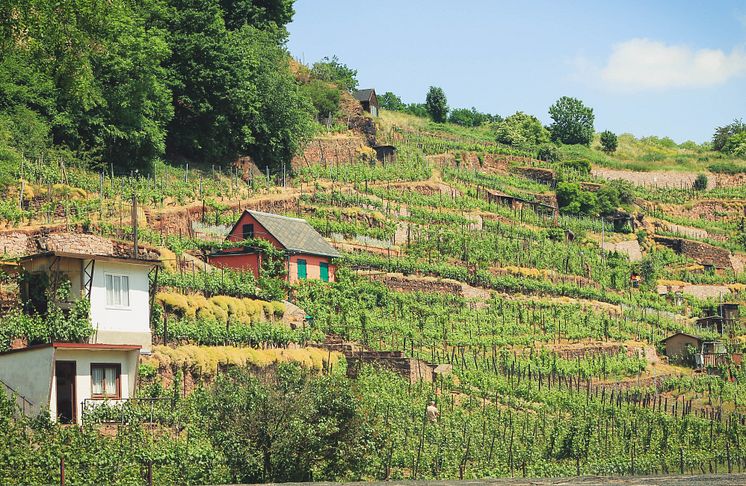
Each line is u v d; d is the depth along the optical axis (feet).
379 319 276.41
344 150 422.00
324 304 272.31
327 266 296.10
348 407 157.07
